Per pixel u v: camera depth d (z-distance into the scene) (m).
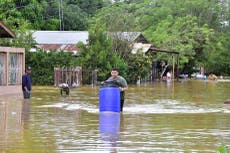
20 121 28.69
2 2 94.75
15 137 22.75
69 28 118.12
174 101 44.97
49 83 68.94
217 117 31.73
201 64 132.12
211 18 140.88
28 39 73.62
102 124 27.52
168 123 28.36
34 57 68.94
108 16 90.75
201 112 34.91
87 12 147.50
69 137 22.89
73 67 68.56
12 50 52.94
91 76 71.50
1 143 21.14
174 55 110.19
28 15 99.56
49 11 116.31
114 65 73.81
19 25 85.56
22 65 55.25
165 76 111.06
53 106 38.22
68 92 51.41
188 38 122.12
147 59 83.94
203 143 21.58
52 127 26.20
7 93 52.00
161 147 20.50
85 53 72.88
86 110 35.25
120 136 23.31
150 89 65.12
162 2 140.88
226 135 23.92
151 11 138.25
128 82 80.81
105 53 72.69
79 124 27.47
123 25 84.12
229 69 142.00
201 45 128.12
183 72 128.12
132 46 82.50
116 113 33.44
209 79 119.31
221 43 137.12
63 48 82.12
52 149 19.89
